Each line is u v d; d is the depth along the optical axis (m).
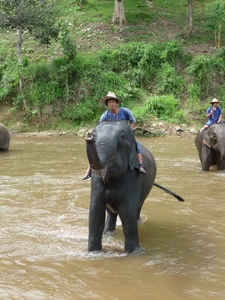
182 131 20.31
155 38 27.73
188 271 4.70
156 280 4.45
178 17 31.05
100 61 24.62
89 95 23.30
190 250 5.40
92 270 4.71
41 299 4.00
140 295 4.09
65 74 23.41
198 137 12.25
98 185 5.19
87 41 27.67
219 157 11.20
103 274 4.60
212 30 28.78
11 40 28.48
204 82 23.56
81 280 4.43
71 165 12.12
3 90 23.80
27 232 6.15
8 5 22.80
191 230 6.27
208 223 6.62
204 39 28.09
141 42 25.17
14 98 23.50
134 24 29.59
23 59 24.34
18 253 5.29
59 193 8.62
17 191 8.79
